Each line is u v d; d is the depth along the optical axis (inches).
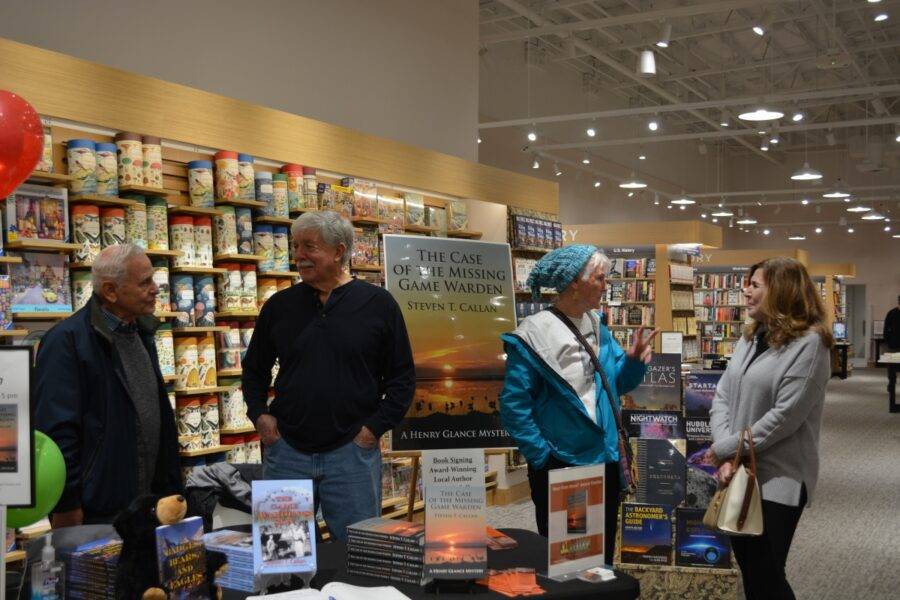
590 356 126.6
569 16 564.1
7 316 150.8
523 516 274.5
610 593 85.9
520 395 124.4
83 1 190.5
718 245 605.3
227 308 196.1
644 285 573.6
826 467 372.2
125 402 110.1
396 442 179.3
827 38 586.9
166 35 210.5
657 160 928.3
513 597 82.3
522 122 587.2
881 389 771.4
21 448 72.7
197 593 77.0
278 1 244.5
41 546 78.0
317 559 96.3
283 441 126.6
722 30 536.7
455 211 287.0
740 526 118.5
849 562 224.2
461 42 329.1
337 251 126.9
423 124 306.8
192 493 159.8
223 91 226.7
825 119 875.4
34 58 157.8
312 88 256.7
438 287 185.5
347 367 125.7
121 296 109.0
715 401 138.3
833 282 987.3
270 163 215.6
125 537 74.5
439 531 84.7
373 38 282.5
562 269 126.6
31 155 109.6
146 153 178.5
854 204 1105.4
